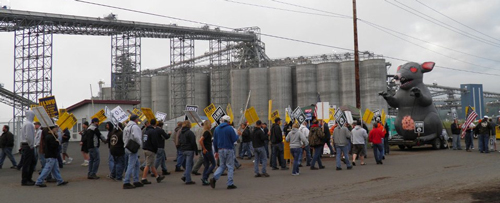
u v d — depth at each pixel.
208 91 82.56
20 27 49.09
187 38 71.00
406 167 16.12
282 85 74.25
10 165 19.88
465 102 99.25
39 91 50.81
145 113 16.55
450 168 15.34
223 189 11.45
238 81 76.94
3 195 10.73
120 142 13.22
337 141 15.95
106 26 57.62
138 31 63.19
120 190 11.41
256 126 14.24
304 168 16.83
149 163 12.54
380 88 70.38
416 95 25.77
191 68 74.94
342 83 73.62
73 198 10.21
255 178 13.75
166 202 9.58
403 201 9.10
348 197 9.77
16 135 27.23
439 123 27.16
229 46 79.62
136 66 67.94
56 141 12.30
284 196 10.16
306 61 78.62
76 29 55.34
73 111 45.44
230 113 21.42
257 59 80.19
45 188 11.90
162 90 83.44
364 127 23.03
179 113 79.25
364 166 17.03
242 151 21.80
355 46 27.47
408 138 26.84
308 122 27.70
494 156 20.19
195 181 13.17
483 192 10.02
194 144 12.49
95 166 13.95
